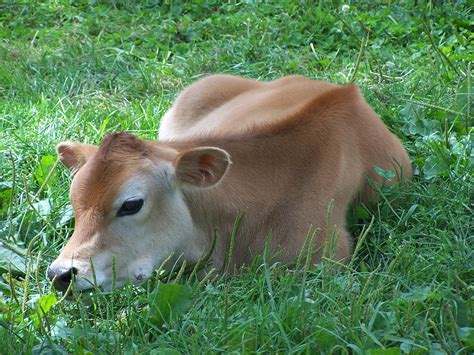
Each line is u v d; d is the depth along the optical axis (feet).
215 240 25.26
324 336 21.43
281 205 26.20
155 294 22.72
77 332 21.77
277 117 27.86
